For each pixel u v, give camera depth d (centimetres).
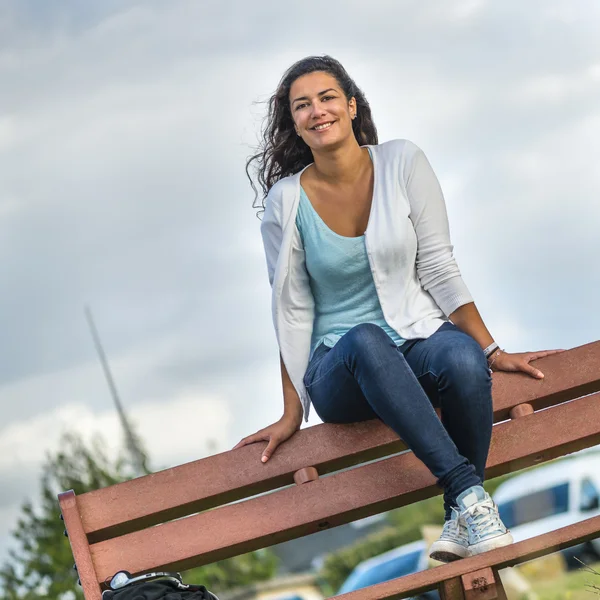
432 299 550
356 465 599
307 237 543
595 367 543
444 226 547
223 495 528
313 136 541
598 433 531
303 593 1958
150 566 508
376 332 490
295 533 523
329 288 544
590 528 434
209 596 452
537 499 1523
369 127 577
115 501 520
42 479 1814
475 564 430
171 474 525
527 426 532
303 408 540
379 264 535
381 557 1677
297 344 545
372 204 539
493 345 541
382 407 481
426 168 550
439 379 497
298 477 525
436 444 475
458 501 473
